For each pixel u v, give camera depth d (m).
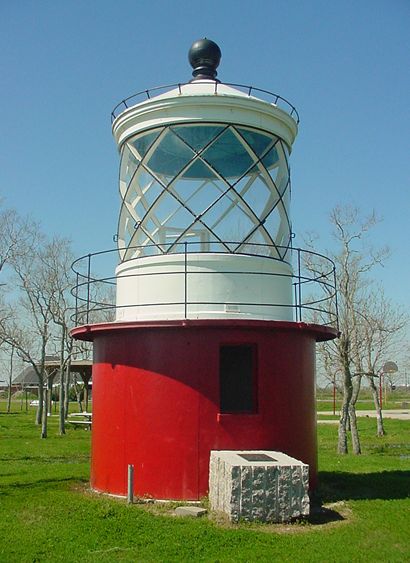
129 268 12.66
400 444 29.09
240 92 12.85
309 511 9.95
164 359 11.57
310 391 12.46
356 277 33.81
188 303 11.79
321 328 12.24
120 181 13.38
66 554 8.16
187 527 9.30
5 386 105.56
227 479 9.70
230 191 12.26
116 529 9.26
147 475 11.43
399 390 108.31
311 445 12.32
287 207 13.15
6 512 10.38
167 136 12.40
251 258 12.24
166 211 12.37
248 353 14.12
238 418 11.40
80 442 27.62
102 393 12.52
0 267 37.41
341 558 8.06
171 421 11.40
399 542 8.87
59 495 11.91
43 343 37.56
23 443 26.94
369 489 13.43
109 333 12.34
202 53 13.55
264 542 8.63
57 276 40.47
